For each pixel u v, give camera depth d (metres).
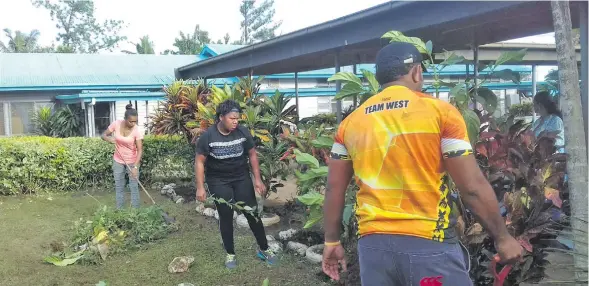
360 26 6.29
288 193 7.94
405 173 1.97
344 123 2.20
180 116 8.80
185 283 4.14
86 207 7.57
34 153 8.80
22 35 41.53
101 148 9.27
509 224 2.86
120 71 19.41
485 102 3.35
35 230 6.18
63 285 4.32
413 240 1.96
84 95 15.60
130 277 4.48
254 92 7.51
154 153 9.51
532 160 3.25
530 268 3.04
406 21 5.50
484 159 3.15
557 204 2.96
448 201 2.03
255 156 4.83
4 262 4.93
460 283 1.98
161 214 6.01
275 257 4.78
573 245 2.76
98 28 49.28
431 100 2.00
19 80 17.42
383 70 2.15
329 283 4.11
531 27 6.30
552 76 10.44
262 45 8.87
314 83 21.03
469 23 5.31
